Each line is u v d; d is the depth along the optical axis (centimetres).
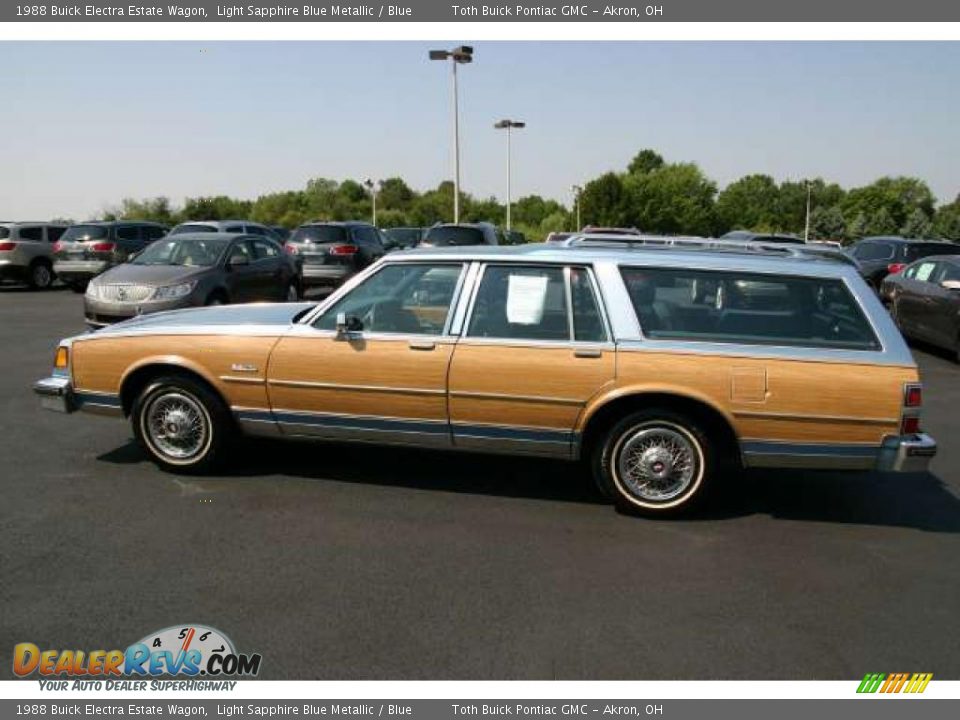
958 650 338
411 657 324
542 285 480
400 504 491
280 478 534
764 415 451
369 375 492
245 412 518
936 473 585
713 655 330
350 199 9006
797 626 354
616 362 461
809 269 465
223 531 444
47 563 400
